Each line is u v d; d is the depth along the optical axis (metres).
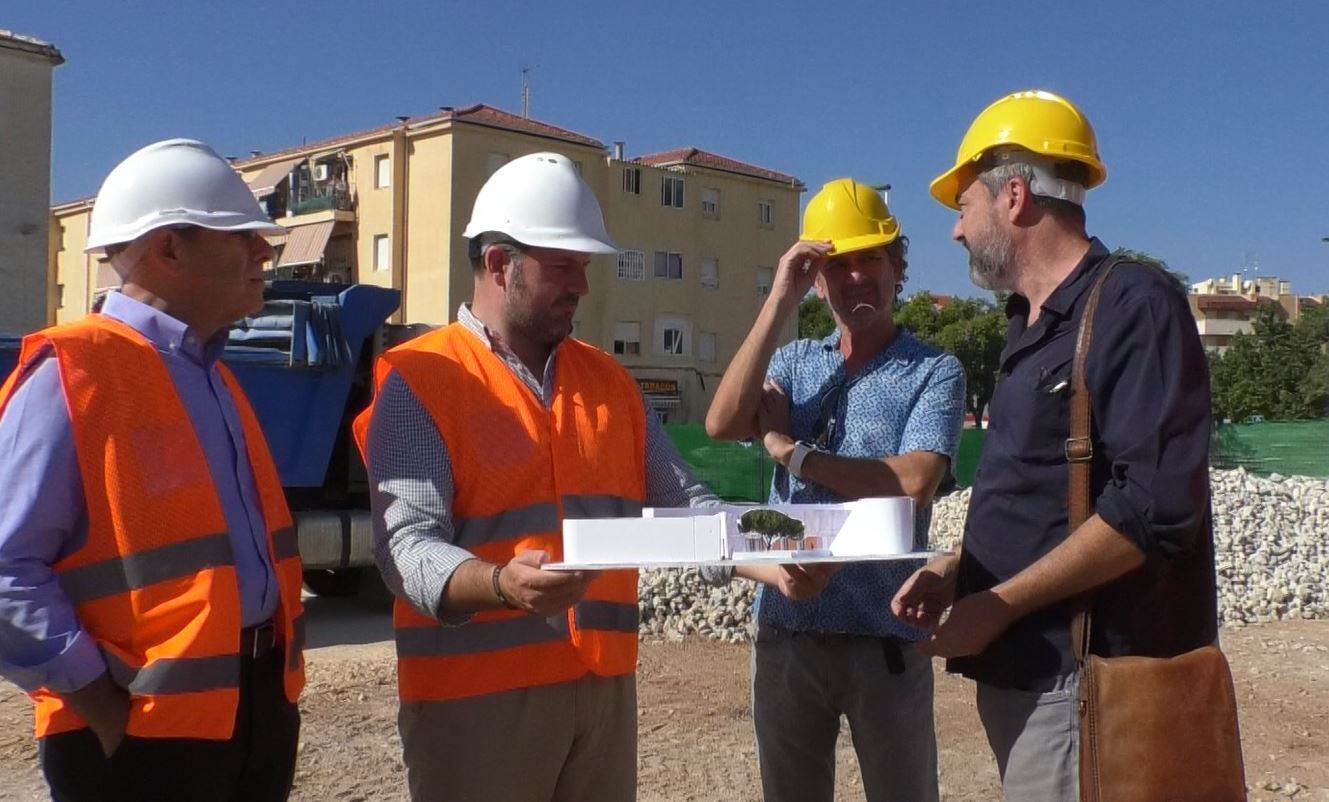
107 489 2.57
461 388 2.87
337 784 5.50
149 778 2.60
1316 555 11.37
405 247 40.75
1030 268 2.71
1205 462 2.42
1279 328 47.56
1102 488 2.54
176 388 2.73
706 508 2.68
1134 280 2.53
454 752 2.85
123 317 2.75
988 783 5.66
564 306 2.95
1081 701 2.51
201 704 2.60
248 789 2.86
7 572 2.46
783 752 3.60
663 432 3.37
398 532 2.73
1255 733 6.41
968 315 44.94
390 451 2.81
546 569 2.41
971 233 2.80
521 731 2.84
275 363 8.75
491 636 2.85
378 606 10.36
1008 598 2.50
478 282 3.04
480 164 40.09
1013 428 2.67
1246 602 9.81
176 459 2.66
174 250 2.74
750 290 47.94
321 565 9.27
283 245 42.38
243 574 2.80
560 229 2.89
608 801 3.04
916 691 3.44
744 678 7.63
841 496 3.51
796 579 2.90
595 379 3.13
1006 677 2.65
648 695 7.20
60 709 2.64
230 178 2.84
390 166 40.81
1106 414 2.52
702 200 46.47
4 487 2.50
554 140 41.78
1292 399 46.03
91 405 2.56
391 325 9.85
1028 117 2.70
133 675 2.57
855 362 3.63
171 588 2.61
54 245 50.28
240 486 2.85
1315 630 9.17
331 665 7.89
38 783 5.42
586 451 2.98
